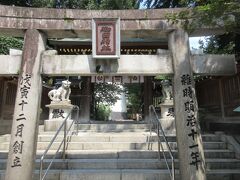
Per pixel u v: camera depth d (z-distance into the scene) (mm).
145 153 8078
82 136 9430
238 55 10820
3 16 6379
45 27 6402
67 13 6484
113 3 20031
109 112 29094
